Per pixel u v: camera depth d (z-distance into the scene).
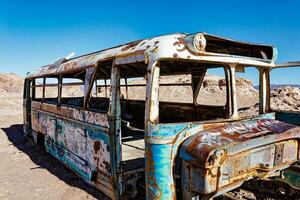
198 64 4.21
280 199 3.95
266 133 3.04
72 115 5.05
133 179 3.77
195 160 2.65
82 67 4.64
